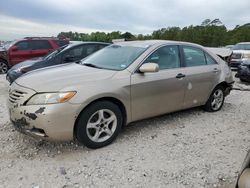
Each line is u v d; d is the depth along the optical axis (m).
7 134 4.89
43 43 13.74
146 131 5.17
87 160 4.05
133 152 4.32
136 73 4.82
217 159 4.16
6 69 13.53
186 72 5.57
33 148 4.38
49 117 3.91
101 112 4.37
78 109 4.08
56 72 4.66
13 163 3.94
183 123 5.66
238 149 4.52
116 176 3.66
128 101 4.68
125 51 5.32
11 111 4.30
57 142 4.55
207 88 6.10
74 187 3.42
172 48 5.54
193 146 4.59
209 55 6.30
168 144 4.64
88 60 5.53
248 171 2.17
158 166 3.92
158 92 5.07
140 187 3.44
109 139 4.52
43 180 3.55
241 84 10.77
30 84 4.21
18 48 13.42
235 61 15.40
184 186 3.47
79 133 4.20
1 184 3.46
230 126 5.58
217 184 3.53
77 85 4.19
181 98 5.56
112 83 4.49
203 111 6.48
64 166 3.88
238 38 54.25
